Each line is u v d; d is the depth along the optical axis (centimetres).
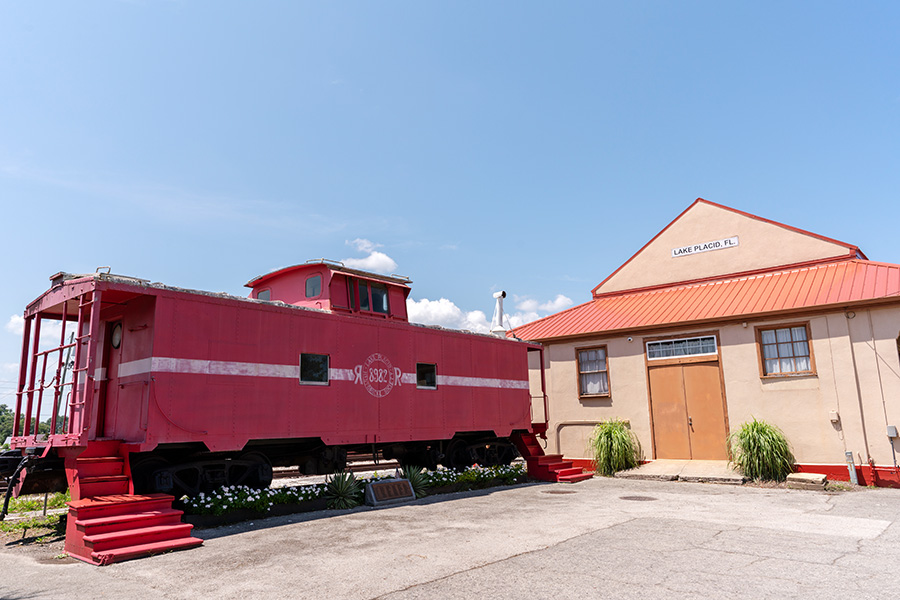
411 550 666
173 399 804
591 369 1611
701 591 498
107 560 629
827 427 1242
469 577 550
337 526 823
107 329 949
